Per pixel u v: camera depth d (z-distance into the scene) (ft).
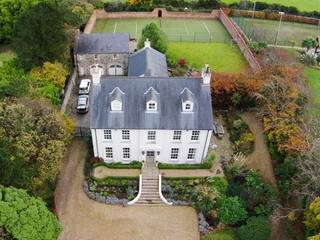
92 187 168.76
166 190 169.68
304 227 150.71
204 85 170.09
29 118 154.81
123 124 165.99
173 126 166.61
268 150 190.80
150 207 165.07
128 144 174.40
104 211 162.40
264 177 177.47
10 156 133.08
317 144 153.99
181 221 160.15
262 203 161.68
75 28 250.78
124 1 357.41
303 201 154.30
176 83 170.91
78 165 181.16
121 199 166.09
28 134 148.77
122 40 245.86
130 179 173.37
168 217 161.48
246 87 205.57
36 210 123.03
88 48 239.30
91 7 308.81
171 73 247.91
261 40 298.97
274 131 181.57
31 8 216.95
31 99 172.24
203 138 171.83
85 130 197.16
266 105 195.21
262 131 202.69
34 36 208.23
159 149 176.76
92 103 168.04
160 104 168.35
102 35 246.06
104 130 167.53
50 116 162.20
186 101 164.14
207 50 285.02
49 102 184.03
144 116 167.02
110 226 156.66
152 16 338.95
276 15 342.23
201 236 153.79
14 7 258.37
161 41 249.55
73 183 172.76
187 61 267.18
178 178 173.99
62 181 173.17
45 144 153.38
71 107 217.56
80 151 188.34
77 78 245.65
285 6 350.02
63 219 157.58
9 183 131.23
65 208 161.99
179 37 303.68
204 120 167.84
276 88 193.57
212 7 349.00
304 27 334.44
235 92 207.31
